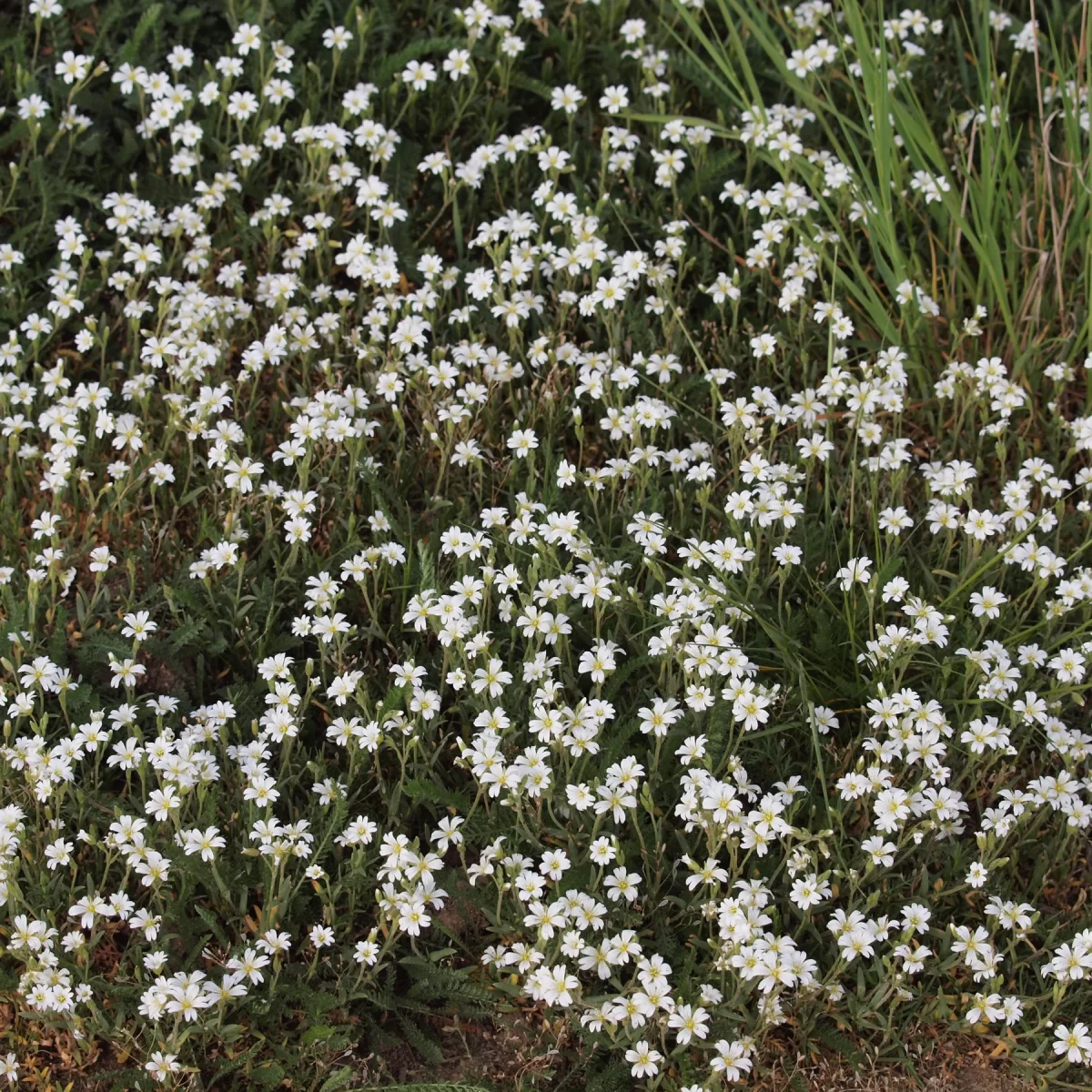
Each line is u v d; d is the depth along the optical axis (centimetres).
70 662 157
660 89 174
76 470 161
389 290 169
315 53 178
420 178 176
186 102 173
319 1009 147
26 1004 147
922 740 150
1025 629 158
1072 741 152
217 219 174
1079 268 171
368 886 150
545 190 169
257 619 157
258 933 148
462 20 176
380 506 159
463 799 152
